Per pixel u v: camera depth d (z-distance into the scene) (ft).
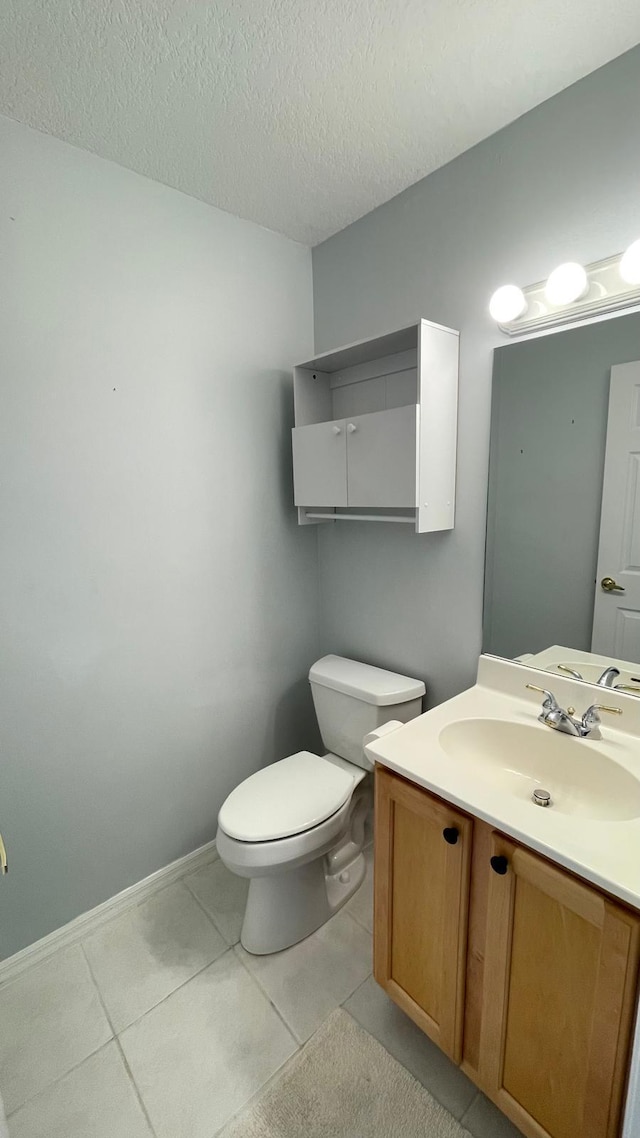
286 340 6.31
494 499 4.82
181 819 5.95
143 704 5.45
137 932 5.17
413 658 5.92
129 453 5.02
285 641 6.82
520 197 4.26
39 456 4.45
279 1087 3.76
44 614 4.64
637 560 3.92
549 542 4.45
